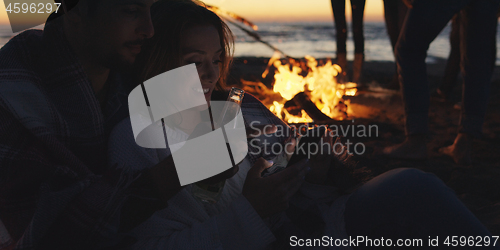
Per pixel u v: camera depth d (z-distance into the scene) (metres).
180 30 1.11
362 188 1.05
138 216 0.94
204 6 1.27
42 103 0.96
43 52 0.99
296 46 22.39
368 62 11.52
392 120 3.80
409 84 2.65
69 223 0.89
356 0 5.31
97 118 1.04
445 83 4.70
